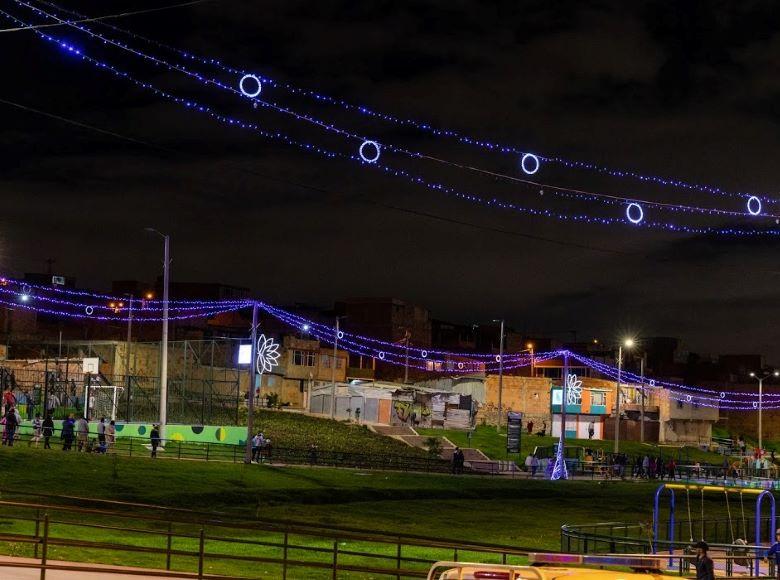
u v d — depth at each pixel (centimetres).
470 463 7319
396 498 5162
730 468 8156
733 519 4603
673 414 11469
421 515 4744
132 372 7506
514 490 5847
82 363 6431
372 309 12200
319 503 4781
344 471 5769
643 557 1220
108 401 6344
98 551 2750
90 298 10362
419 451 7762
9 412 5100
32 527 3105
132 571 1894
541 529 4631
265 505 4522
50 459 4747
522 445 8994
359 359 12012
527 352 13000
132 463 4978
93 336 10125
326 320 12012
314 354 9950
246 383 8412
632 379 12175
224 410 7094
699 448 11275
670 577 1200
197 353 7931
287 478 5200
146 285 11144
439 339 14212
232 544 3328
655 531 3338
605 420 11100
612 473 7456
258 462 5741
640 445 10462
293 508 4541
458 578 1092
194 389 7688
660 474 7531
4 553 2411
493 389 10944
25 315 9594
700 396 11856
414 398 9250
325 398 9162
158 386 6750
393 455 6831
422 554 3500
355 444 7488
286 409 8794
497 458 8131
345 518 4412
